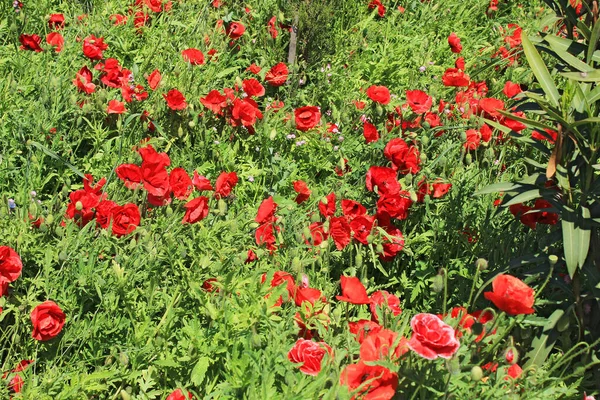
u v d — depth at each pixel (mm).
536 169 2900
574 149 2219
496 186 2295
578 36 2834
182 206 2539
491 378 2100
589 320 2275
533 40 2354
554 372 2221
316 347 2020
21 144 2646
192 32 3355
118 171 2441
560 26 3523
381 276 2613
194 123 2830
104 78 2832
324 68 3322
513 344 2160
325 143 2926
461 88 3277
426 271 2514
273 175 2869
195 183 2486
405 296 2572
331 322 2252
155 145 2812
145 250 2344
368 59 3434
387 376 1951
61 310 2129
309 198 2723
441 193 2664
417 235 2594
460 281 2500
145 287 2312
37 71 2891
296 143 2910
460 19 4047
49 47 2998
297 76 3279
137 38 3357
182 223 2371
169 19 3395
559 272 2316
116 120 2848
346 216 2514
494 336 2143
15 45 3102
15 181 2574
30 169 2586
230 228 2408
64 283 2230
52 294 2221
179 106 2812
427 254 2607
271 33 3371
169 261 2334
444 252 2623
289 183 2854
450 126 2896
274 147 2953
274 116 2996
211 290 2273
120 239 2350
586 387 2246
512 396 2057
